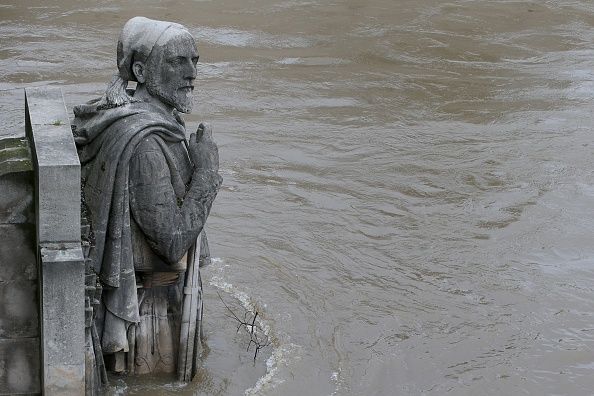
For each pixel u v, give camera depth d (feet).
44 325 25.31
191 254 28.71
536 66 65.31
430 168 48.01
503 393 30.94
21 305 26.40
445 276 37.86
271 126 52.49
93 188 27.35
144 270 28.32
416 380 31.40
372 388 30.83
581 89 60.59
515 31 72.64
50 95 29.48
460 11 76.54
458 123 54.44
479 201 44.50
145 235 27.66
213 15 73.05
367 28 71.36
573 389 31.32
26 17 70.28
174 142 28.12
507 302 36.24
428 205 43.98
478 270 38.45
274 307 34.91
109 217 27.17
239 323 33.65
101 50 63.87
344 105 56.44
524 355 33.01
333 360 32.07
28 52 62.64
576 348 33.53
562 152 50.60
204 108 54.44
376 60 64.80
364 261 38.70
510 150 50.60
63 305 25.25
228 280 36.47
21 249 25.98
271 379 30.63
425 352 32.89
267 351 32.22
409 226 41.83
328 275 37.47
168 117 28.27
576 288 37.37
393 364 32.12
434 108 56.65
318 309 35.04
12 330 26.50
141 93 28.35
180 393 29.17
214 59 63.46
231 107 55.01
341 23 72.23
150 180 27.17
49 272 24.82
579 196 45.39
